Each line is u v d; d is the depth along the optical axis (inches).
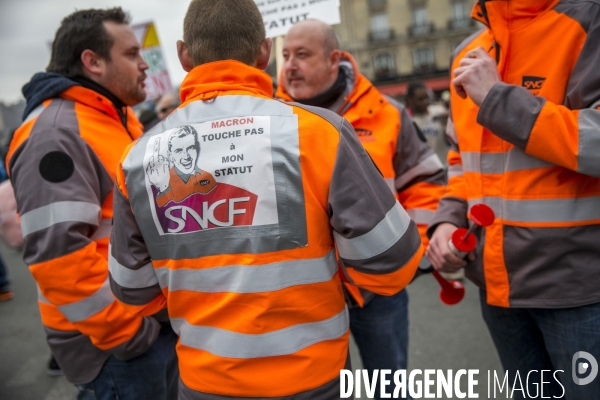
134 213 52.0
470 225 73.2
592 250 61.2
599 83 57.2
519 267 65.4
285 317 48.7
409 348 137.6
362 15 1360.7
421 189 92.0
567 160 56.9
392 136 88.6
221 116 49.7
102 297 67.2
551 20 61.1
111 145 75.2
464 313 156.5
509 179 64.8
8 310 207.2
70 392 135.4
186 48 53.9
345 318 53.4
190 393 52.1
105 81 79.7
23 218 67.2
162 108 191.6
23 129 73.0
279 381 48.7
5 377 147.3
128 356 71.1
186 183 49.3
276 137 48.1
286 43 90.3
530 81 62.9
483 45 69.9
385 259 49.2
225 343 49.0
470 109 69.6
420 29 1355.8
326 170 47.6
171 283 51.8
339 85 90.4
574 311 62.5
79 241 65.8
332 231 50.6
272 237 47.7
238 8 51.4
